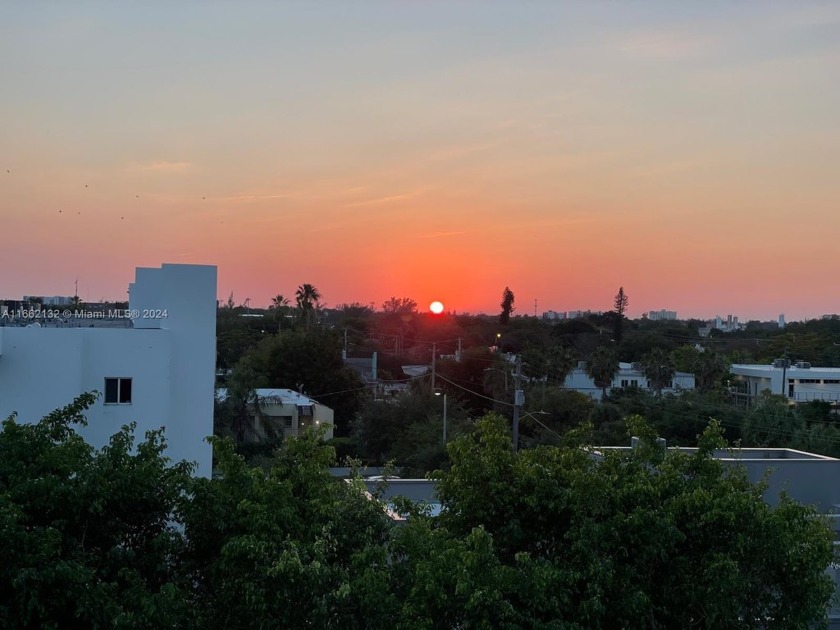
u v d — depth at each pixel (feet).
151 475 37.99
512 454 45.44
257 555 35.09
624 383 268.82
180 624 35.14
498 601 35.12
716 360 225.15
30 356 63.67
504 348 318.65
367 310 499.92
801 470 72.18
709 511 40.04
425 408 173.78
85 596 32.37
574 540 40.04
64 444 38.32
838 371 247.09
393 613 36.22
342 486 42.70
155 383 67.87
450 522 43.55
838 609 48.78
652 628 39.81
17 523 33.27
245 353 258.16
